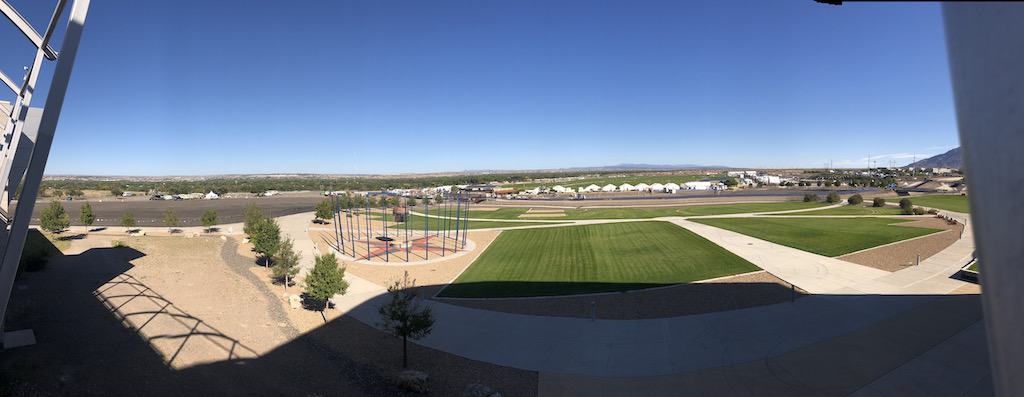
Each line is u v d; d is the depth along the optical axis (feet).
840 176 560.61
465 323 66.08
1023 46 5.74
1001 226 6.38
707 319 63.93
